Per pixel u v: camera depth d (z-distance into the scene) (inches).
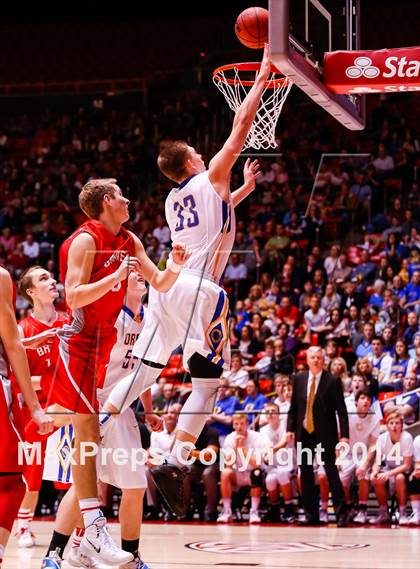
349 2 170.6
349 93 155.6
